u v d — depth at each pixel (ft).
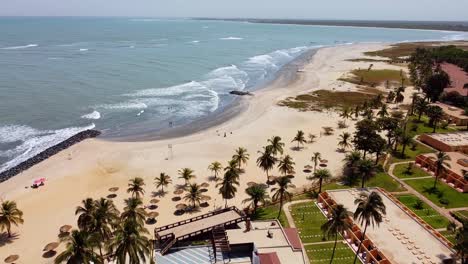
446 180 272.31
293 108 452.76
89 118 405.39
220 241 190.39
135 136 361.10
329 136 365.40
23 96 470.39
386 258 173.58
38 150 322.14
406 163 304.30
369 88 561.84
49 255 191.31
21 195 248.32
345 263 183.32
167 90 529.04
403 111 447.83
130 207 186.70
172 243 189.88
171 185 264.52
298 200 244.83
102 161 301.22
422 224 201.26
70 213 229.25
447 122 406.62
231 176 227.20
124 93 506.07
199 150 326.44
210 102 478.59
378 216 164.45
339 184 268.82
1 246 197.16
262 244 175.94
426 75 584.40
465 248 163.43
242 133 369.30
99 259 139.54
